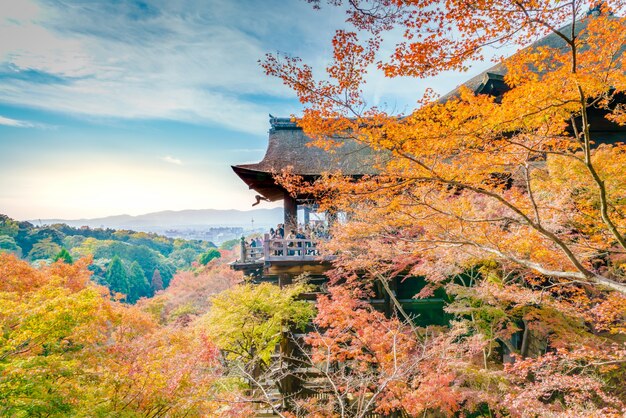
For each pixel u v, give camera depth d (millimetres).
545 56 4258
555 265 6828
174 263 85438
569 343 7332
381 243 9391
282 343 9906
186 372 5824
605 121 11484
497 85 10852
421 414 8383
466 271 11656
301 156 13438
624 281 7820
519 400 5871
